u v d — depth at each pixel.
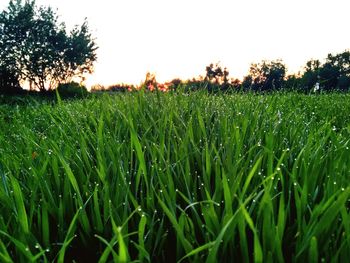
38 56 48.38
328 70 51.97
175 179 1.53
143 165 1.36
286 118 2.65
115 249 1.15
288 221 1.21
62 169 1.68
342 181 1.23
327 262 0.98
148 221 1.19
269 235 0.96
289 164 1.64
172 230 1.23
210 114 2.74
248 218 0.85
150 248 1.10
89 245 1.19
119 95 3.72
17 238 1.10
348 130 2.15
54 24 50.56
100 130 1.91
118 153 1.60
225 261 1.01
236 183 1.16
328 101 5.05
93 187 1.52
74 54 50.47
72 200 1.36
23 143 2.28
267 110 2.82
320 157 1.49
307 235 0.95
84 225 1.19
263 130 2.15
